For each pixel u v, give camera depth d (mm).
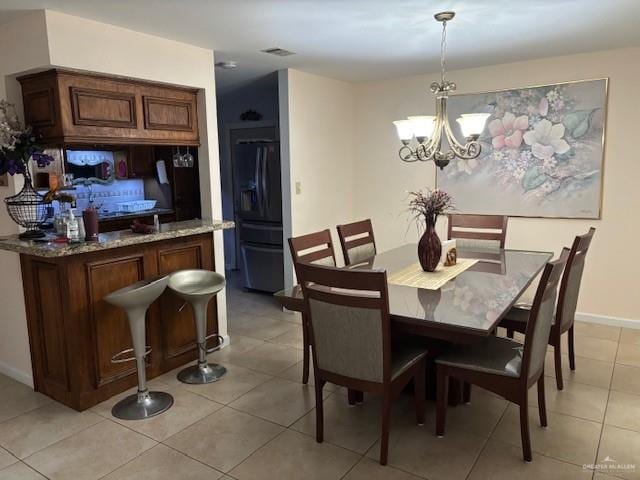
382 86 4980
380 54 3803
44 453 2410
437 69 4434
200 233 3408
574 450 2330
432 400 2842
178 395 2992
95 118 2912
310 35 3215
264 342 3889
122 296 2570
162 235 3092
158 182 5242
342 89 5023
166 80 3260
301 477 2184
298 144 4500
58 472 2258
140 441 2498
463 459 2285
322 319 2287
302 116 4516
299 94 4457
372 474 2193
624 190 3928
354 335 2211
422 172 4852
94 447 2455
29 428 2645
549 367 3260
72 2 2480
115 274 2939
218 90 5465
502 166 4395
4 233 3107
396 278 2844
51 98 2771
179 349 3404
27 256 2941
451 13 2803
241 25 2963
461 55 3896
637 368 3219
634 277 3977
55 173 3084
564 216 4180
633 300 4004
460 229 4047
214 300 3695
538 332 2221
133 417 2719
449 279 2805
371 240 3781
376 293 2529
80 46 2754
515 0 2600
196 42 3355
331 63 4113
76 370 2785
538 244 4332
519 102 4234
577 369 3219
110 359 2955
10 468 2295
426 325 2119
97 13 2678
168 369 3338
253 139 5773
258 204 5262
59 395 2936
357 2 2590
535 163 4242
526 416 2230
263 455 2355
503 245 3846
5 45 2844
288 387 3088
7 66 2854
